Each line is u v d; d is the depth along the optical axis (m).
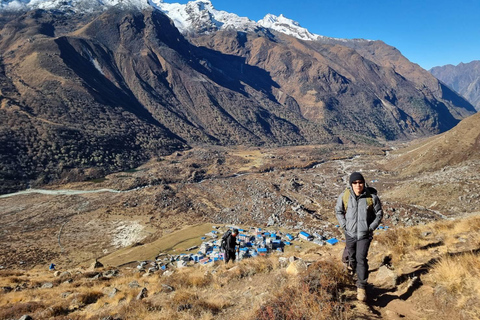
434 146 174.25
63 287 18.33
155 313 9.73
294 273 9.16
